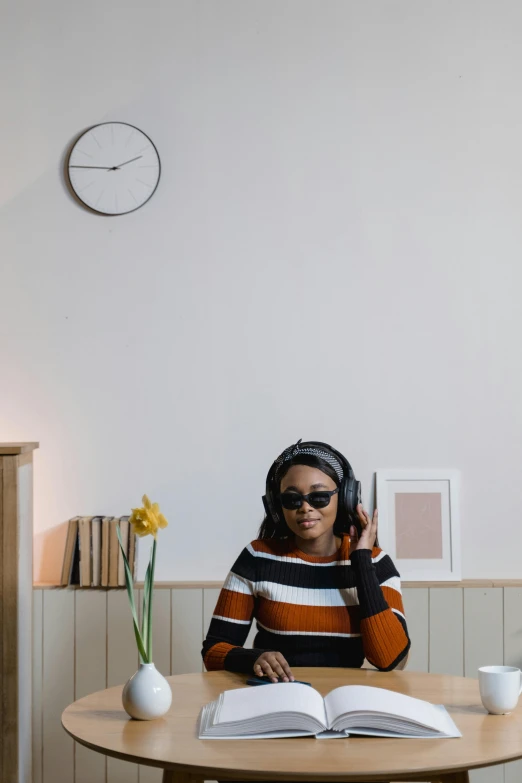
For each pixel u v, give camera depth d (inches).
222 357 123.6
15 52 124.7
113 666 118.0
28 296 124.0
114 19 125.3
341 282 124.2
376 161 124.8
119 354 123.7
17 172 124.3
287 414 123.3
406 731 64.5
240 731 64.6
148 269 124.3
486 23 125.9
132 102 124.9
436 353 123.9
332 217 124.4
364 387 123.6
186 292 124.1
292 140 124.8
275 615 85.1
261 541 90.2
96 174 124.0
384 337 123.9
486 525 123.0
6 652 105.4
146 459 122.9
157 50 125.2
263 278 124.1
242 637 86.7
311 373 123.5
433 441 123.3
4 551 105.3
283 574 86.7
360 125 125.0
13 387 123.3
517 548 122.7
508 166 125.0
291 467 87.7
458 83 125.6
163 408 123.3
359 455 123.2
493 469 123.3
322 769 57.7
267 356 123.5
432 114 125.3
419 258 124.3
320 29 125.5
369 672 81.4
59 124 124.5
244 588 87.4
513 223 124.6
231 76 125.0
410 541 121.6
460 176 125.1
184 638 118.3
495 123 125.3
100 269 124.3
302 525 85.1
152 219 124.3
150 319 123.9
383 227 124.4
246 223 124.3
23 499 110.0
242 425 123.1
